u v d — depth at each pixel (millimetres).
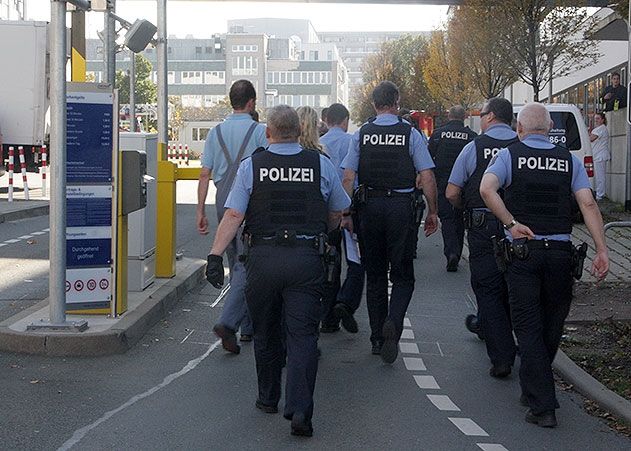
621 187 25031
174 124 74000
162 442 6305
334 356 8961
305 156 6582
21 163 26188
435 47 45500
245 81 8953
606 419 7211
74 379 7789
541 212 6891
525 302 6898
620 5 21562
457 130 13648
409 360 8852
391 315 8320
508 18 26688
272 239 6441
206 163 8875
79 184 9219
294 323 6402
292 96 128500
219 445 6273
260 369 6934
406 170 8375
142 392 7484
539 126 7047
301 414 6344
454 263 13906
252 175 6504
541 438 6660
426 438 6559
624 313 10656
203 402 7250
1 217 20500
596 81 34375
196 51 126250
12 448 6109
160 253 11664
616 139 25719
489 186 6898
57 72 8414
